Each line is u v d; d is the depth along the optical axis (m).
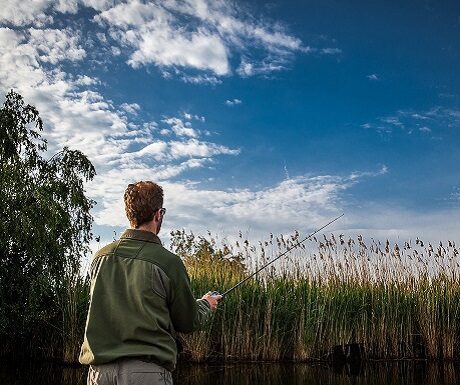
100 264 2.78
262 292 12.45
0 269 12.48
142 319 2.62
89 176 14.37
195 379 9.46
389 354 12.68
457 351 12.77
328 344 12.27
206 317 2.98
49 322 12.51
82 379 9.45
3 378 9.49
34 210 12.93
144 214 2.82
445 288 13.26
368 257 13.53
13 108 13.77
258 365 11.34
